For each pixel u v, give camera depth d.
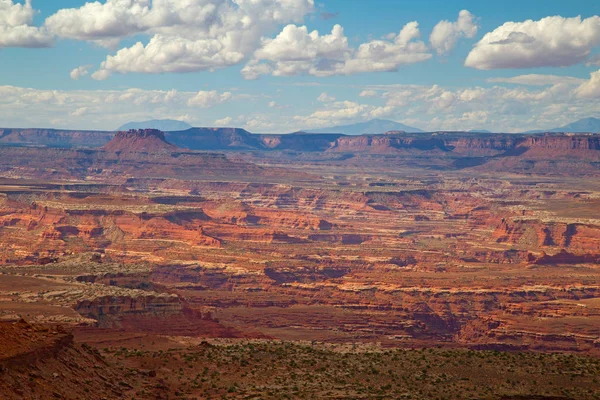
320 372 134.50
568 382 130.75
